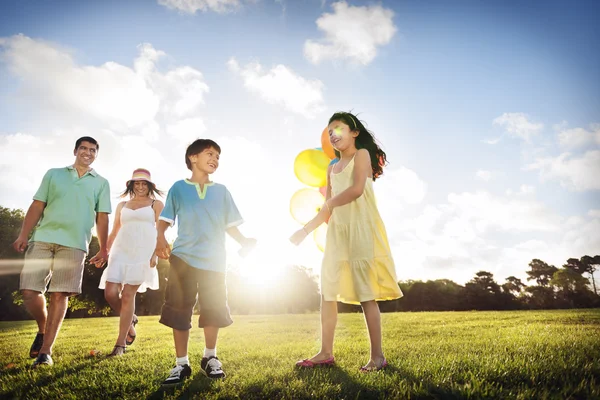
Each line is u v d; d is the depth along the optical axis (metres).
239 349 4.10
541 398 1.80
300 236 2.87
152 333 6.63
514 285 51.03
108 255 4.20
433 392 1.99
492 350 3.12
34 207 3.72
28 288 3.56
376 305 2.77
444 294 48.62
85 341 5.36
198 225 2.85
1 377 2.84
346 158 3.08
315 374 2.46
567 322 5.91
